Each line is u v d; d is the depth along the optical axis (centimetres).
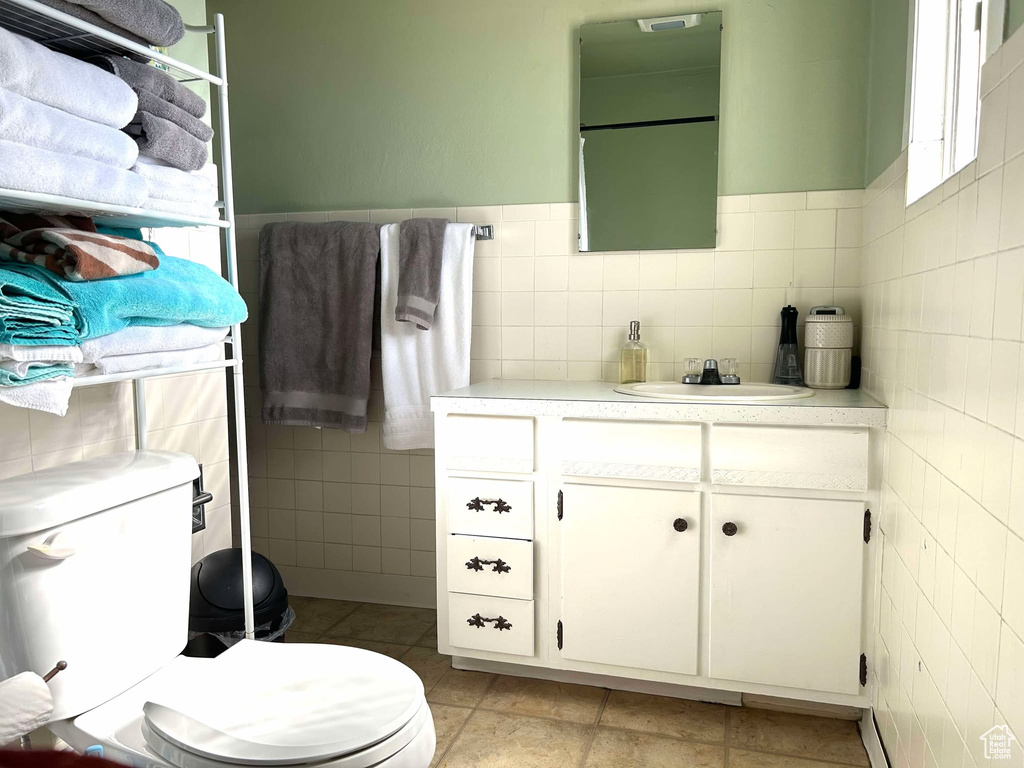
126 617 138
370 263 256
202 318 155
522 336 262
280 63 276
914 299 157
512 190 258
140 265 138
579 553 208
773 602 195
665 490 201
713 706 209
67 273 123
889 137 192
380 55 266
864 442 185
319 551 291
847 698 192
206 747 111
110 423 181
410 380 257
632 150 246
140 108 144
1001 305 102
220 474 219
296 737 113
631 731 197
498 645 218
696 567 200
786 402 196
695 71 239
